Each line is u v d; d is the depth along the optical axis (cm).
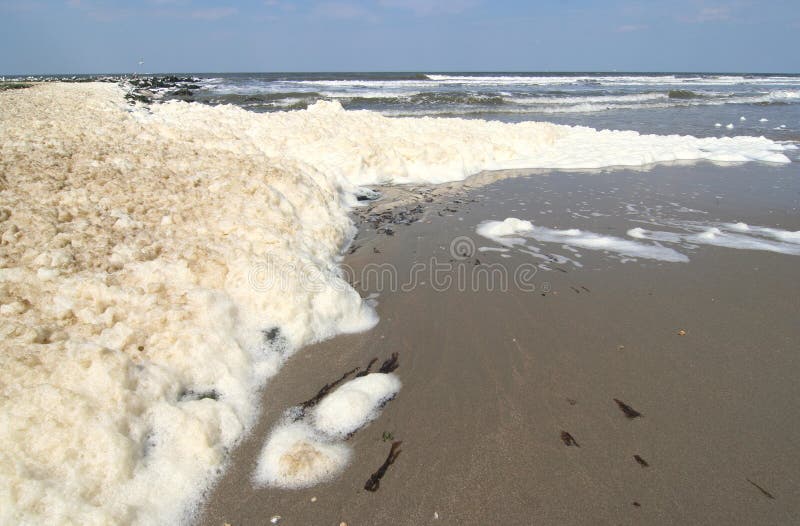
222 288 360
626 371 336
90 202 455
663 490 245
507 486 247
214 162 611
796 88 3928
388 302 429
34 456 212
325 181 651
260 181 523
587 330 387
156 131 800
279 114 1054
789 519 229
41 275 323
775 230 621
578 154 1041
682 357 352
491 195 776
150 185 507
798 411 299
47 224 394
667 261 523
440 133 994
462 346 365
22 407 224
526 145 1076
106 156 604
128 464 228
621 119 1795
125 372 259
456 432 282
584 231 615
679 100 2577
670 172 934
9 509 192
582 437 279
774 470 256
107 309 308
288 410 295
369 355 351
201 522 225
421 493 243
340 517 230
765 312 415
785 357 353
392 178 855
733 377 330
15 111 950
